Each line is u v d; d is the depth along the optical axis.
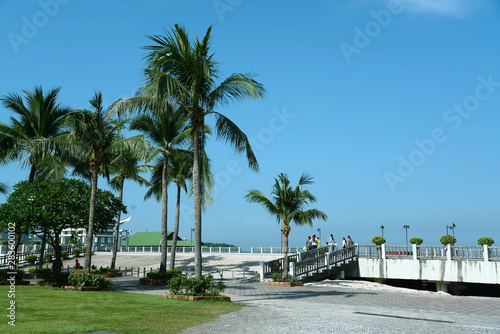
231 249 50.44
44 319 9.85
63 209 21.88
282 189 26.45
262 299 17.22
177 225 31.44
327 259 30.86
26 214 20.92
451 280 28.62
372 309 14.01
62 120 26.52
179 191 32.25
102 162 21.38
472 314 13.53
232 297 17.73
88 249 20.23
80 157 23.91
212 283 15.75
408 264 30.62
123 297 15.78
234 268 38.38
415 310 14.16
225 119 17.16
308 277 29.03
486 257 27.66
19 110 27.23
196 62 15.96
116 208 24.36
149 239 79.88
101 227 23.56
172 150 29.02
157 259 45.66
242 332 8.59
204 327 9.19
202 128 17.25
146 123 27.73
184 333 8.48
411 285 35.09
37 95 27.09
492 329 9.64
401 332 8.84
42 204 21.92
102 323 9.45
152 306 12.77
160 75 15.27
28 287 20.12
